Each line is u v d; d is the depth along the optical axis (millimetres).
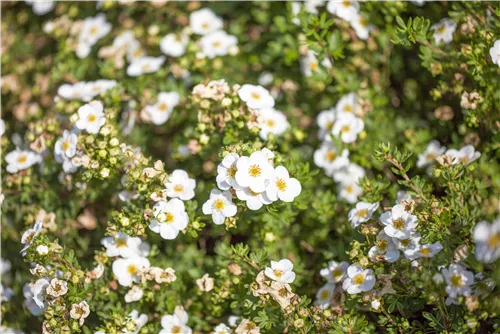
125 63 1081
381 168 955
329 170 969
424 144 949
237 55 1059
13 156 963
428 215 818
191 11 1109
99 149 856
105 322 856
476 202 857
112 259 899
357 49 1007
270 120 961
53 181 975
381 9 976
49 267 864
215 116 896
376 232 830
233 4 1110
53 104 1064
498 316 841
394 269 819
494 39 870
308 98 1037
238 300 877
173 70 1043
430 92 941
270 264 875
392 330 828
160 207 846
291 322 827
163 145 1025
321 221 936
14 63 1124
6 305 956
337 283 881
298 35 1019
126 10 1101
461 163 865
